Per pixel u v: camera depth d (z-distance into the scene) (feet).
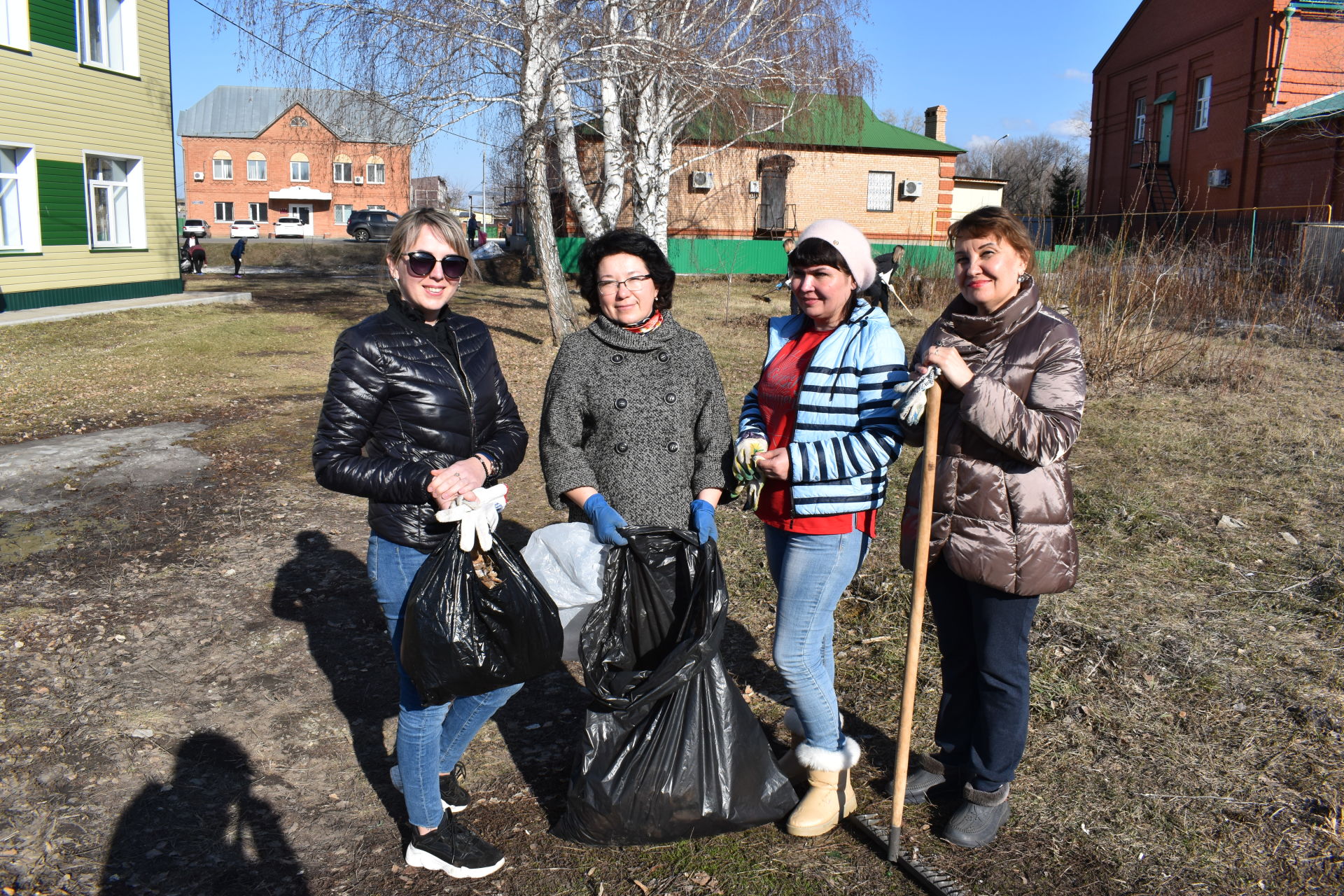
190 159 186.91
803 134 74.23
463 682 7.39
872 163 97.14
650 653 8.45
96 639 12.97
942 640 9.04
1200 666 11.74
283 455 23.58
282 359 40.14
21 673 11.89
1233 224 73.00
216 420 27.84
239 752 10.35
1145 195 91.30
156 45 58.65
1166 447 23.02
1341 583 14.19
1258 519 17.61
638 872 8.32
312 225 189.67
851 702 11.32
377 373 7.60
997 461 8.00
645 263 8.42
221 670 12.24
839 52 52.70
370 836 8.92
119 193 57.31
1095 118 105.50
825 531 8.28
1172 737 10.27
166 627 13.46
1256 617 13.24
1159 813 9.00
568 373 8.66
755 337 46.09
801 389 8.45
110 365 36.70
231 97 190.60
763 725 10.83
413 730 7.98
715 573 8.11
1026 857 8.43
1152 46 93.15
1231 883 8.04
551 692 11.84
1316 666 11.68
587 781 8.05
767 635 13.17
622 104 48.26
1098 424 25.49
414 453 7.82
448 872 8.25
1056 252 52.85
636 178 55.67
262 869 8.39
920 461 8.62
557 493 8.66
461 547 7.47
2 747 10.19
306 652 12.80
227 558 16.29
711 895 8.00
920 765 9.50
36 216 49.29
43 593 14.53
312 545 17.04
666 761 7.97
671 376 8.64
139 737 10.51
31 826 8.86
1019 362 7.87
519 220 107.34
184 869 8.35
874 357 8.11
